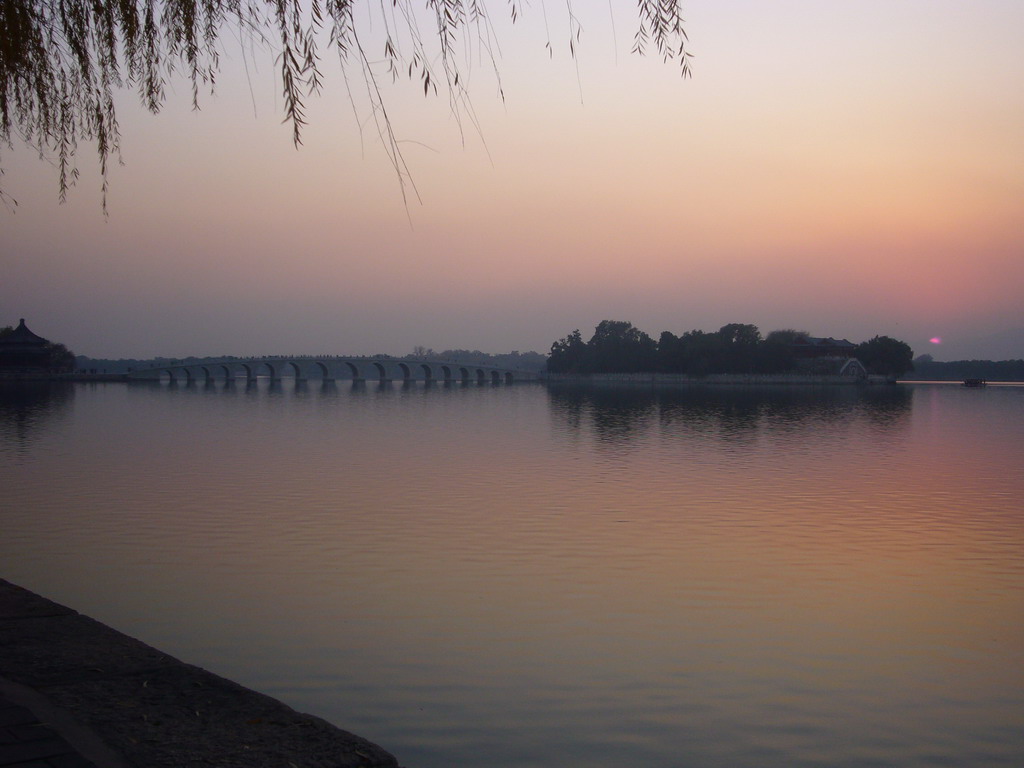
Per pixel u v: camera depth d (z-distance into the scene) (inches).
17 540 1193.4
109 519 1350.9
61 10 465.4
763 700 666.8
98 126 485.1
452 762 560.7
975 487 1793.8
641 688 684.1
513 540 1221.1
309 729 283.1
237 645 768.9
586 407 5049.2
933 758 582.2
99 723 283.6
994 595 961.5
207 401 5497.1
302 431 3166.8
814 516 1429.6
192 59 433.7
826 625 849.5
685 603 916.6
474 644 773.3
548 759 566.9
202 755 261.7
